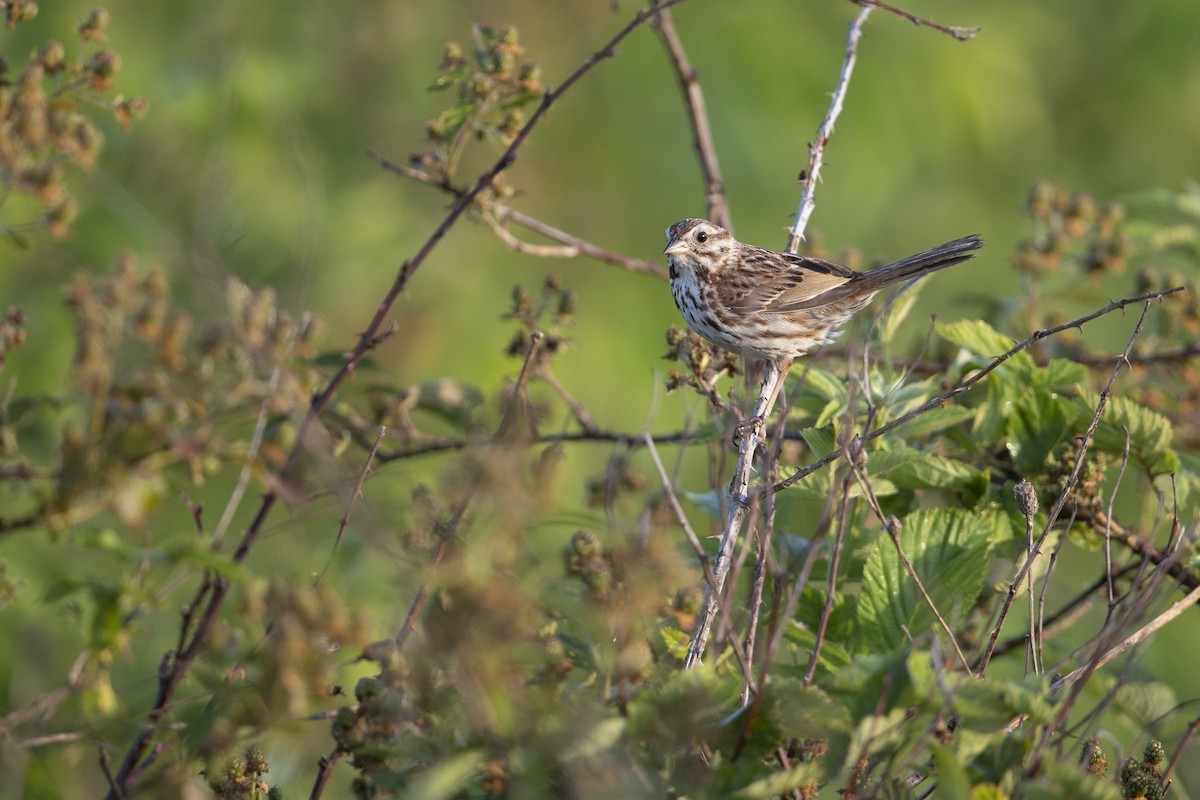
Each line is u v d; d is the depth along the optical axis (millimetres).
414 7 20984
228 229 9711
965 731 6730
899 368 11945
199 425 7188
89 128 7980
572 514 7938
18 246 8539
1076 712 10156
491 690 6090
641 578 6598
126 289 7082
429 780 6113
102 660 7090
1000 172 21688
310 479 7809
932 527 8852
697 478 17359
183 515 13641
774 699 6648
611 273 19922
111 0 18219
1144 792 7578
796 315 12797
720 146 19250
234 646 7859
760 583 7434
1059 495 9688
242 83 17578
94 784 9977
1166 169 22484
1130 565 10695
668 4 9930
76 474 6918
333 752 7793
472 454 6539
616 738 6312
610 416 18188
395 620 7688
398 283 9438
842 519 7695
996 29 21156
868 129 19422
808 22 20172
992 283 21359
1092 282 13555
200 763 7383
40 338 14898
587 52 21094
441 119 11000
